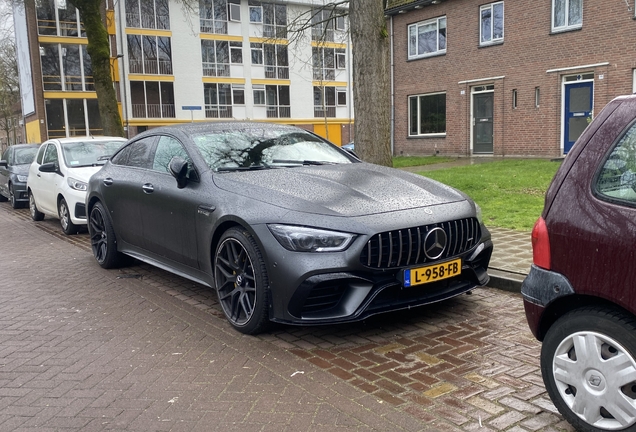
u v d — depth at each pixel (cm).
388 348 407
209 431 300
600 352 260
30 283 634
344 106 4653
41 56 3509
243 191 448
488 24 1959
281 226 403
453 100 2112
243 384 356
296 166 512
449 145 2153
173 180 531
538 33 1795
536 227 289
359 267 389
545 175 1259
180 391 349
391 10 2261
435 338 423
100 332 462
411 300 414
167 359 400
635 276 243
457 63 2078
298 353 404
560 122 1778
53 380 372
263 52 4212
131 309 521
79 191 928
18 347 435
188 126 573
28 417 323
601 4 1623
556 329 279
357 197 425
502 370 363
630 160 257
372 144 796
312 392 341
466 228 439
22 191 1423
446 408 315
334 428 298
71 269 698
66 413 326
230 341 431
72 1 1744
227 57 4069
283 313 403
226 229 459
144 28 3738
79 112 3644
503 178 1234
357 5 782
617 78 1611
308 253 391
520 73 1866
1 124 5234
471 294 526
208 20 3966
